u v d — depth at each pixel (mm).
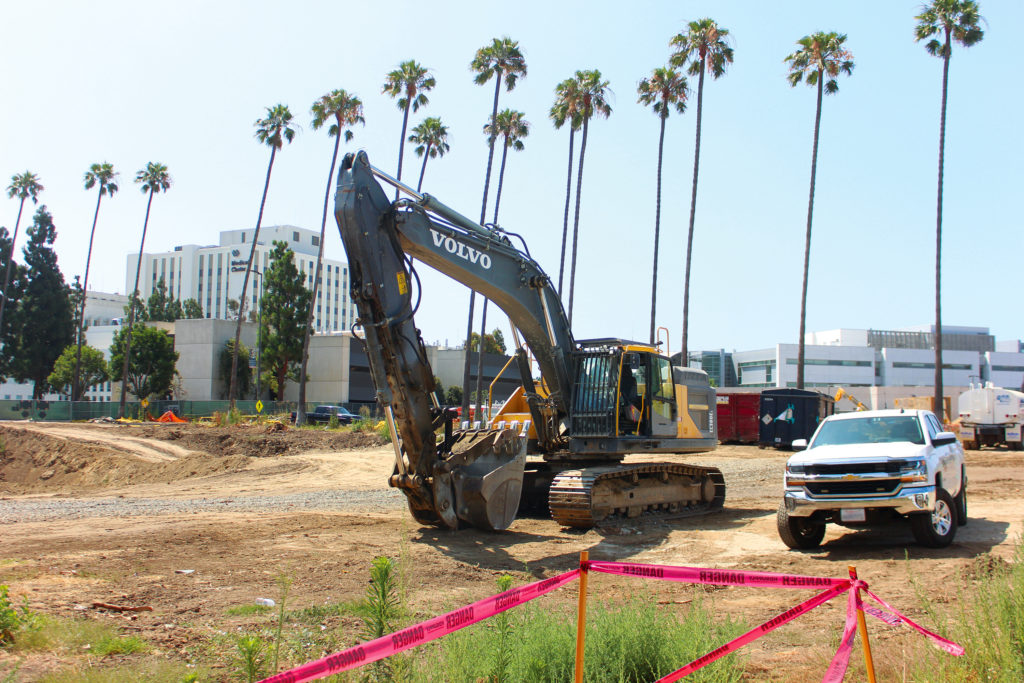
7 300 74750
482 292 12578
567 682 4746
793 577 4023
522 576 9305
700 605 6301
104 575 8703
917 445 11008
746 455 33000
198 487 22344
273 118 54625
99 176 67125
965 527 12680
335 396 74188
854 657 5992
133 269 174750
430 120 50281
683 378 16359
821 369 104188
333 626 6789
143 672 5316
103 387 105375
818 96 42000
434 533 12156
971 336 114188
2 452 33750
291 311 64250
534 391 14203
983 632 5289
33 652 5738
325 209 51125
